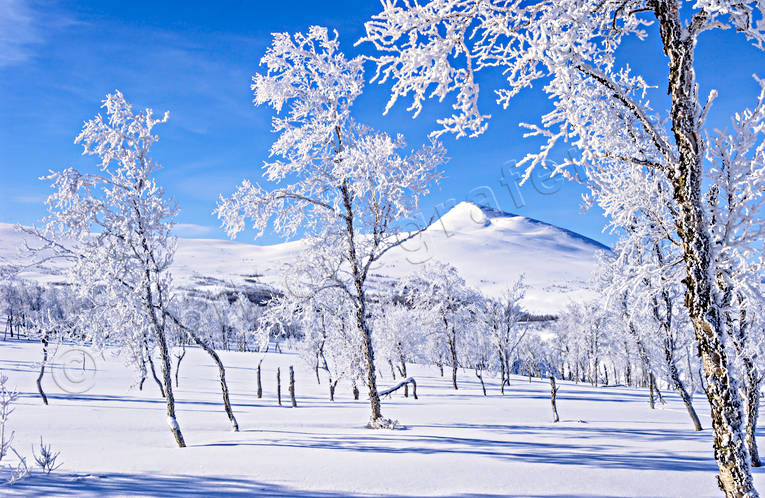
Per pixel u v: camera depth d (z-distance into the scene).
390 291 45.62
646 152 4.96
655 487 7.59
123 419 19.86
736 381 3.75
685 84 3.99
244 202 14.64
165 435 15.84
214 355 15.43
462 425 17.53
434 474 8.19
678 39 3.98
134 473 7.88
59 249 12.42
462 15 3.89
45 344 25.08
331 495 6.76
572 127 4.18
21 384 32.25
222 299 91.19
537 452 10.89
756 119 4.02
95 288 13.18
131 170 13.22
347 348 28.86
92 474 7.60
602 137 5.07
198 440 14.15
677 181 4.09
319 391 39.50
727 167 4.05
